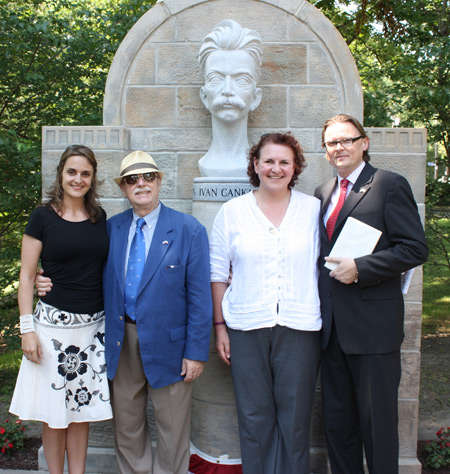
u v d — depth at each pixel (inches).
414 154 116.9
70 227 91.7
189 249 93.9
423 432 141.4
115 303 92.3
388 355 90.4
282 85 124.6
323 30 123.0
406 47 205.0
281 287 90.7
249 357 92.4
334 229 92.0
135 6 185.6
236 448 114.2
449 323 244.7
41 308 92.7
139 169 91.9
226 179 112.1
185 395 96.1
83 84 191.9
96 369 94.8
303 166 95.3
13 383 180.1
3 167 180.7
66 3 192.7
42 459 119.6
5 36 165.0
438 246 201.8
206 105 117.4
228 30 110.1
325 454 119.8
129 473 99.0
